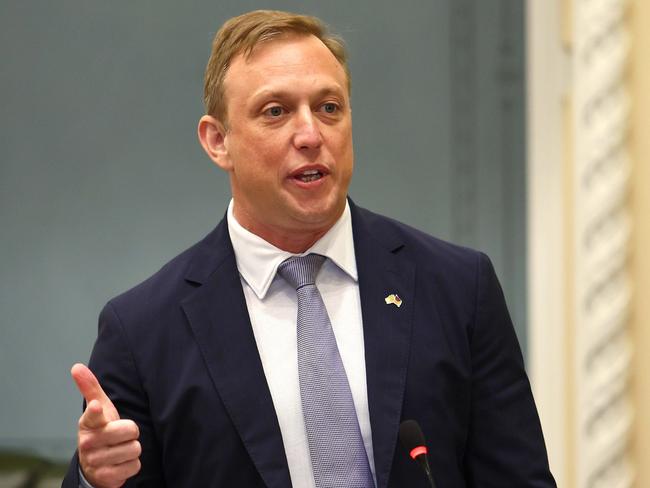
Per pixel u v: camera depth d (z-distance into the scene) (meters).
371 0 9.71
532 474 4.09
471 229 9.69
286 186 4.05
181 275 4.32
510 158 9.66
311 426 3.98
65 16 10.09
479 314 4.23
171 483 4.11
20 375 10.27
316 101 4.06
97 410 3.60
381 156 9.73
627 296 5.98
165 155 10.12
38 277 10.25
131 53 10.08
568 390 6.70
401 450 3.99
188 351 4.14
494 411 4.18
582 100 6.03
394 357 4.08
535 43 6.76
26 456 10.25
